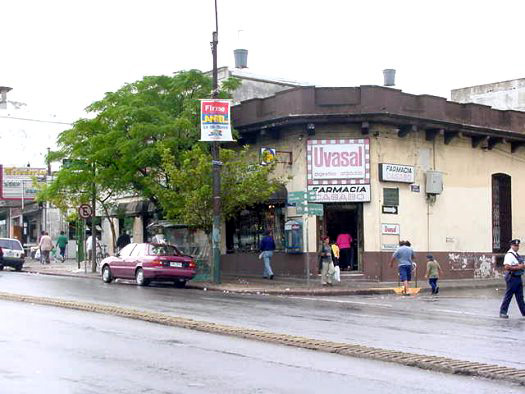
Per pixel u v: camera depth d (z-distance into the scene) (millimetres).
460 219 31250
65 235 45875
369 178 28016
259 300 20156
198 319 14750
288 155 28547
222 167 26688
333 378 8953
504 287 28203
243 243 30953
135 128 27141
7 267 39188
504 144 33469
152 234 35875
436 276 24641
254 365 9758
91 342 11539
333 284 26328
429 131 29859
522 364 10250
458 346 11906
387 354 10469
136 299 19188
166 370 9320
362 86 27562
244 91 34812
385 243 28328
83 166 30422
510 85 41969
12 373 9023
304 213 24812
